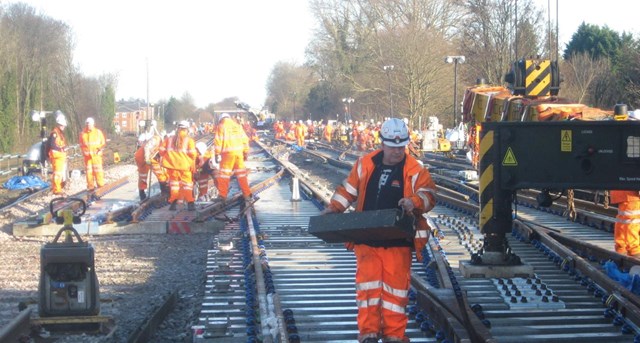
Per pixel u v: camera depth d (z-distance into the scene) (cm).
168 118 15238
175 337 834
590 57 5184
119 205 1916
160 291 1058
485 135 895
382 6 5975
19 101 5634
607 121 854
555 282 1041
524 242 1362
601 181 859
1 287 1077
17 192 2719
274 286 1025
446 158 4219
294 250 1306
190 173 1802
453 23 5744
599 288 960
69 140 6469
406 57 5128
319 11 6900
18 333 765
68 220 837
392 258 594
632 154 851
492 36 4366
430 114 5316
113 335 820
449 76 5194
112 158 4838
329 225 588
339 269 1146
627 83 4400
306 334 780
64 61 6488
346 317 857
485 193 903
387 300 594
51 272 807
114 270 1217
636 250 1177
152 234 1596
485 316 853
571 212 1636
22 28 6062
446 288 894
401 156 604
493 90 2094
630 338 771
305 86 11038
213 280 1085
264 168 3800
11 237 1562
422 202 584
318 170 3878
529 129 871
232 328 836
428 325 789
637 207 1177
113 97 8250
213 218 1678
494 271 911
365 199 607
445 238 1394
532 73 1603
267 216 1833
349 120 6956
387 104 5662
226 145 1748
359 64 6675
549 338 764
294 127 6956
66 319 805
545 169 869
